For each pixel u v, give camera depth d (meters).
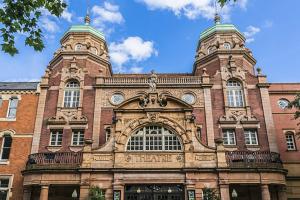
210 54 32.94
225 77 31.39
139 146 25.77
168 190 24.52
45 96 30.77
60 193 27.30
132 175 24.44
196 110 29.88
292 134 30.55
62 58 32.41
